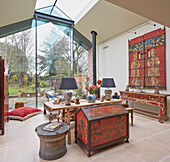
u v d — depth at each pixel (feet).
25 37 16.79
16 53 16.19
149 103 12.44
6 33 15.57
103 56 22.16
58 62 19.27
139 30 15.58
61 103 9.30
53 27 19.03
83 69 21.72
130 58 16.62
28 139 8.21
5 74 10.47
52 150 5.98
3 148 7.04
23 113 12.71
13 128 10.19
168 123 11.30
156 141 7.83
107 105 7.84
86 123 6.43
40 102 17.71
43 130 6.29
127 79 17.31
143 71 14.79
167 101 12.62
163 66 12.73
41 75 17.87
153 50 13.71
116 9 14.38
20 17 15.31
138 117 13.39
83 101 10.29
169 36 12.27
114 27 17.43
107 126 6.85
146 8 6.28
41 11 17.58
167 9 6.38
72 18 19.67
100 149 6.91
